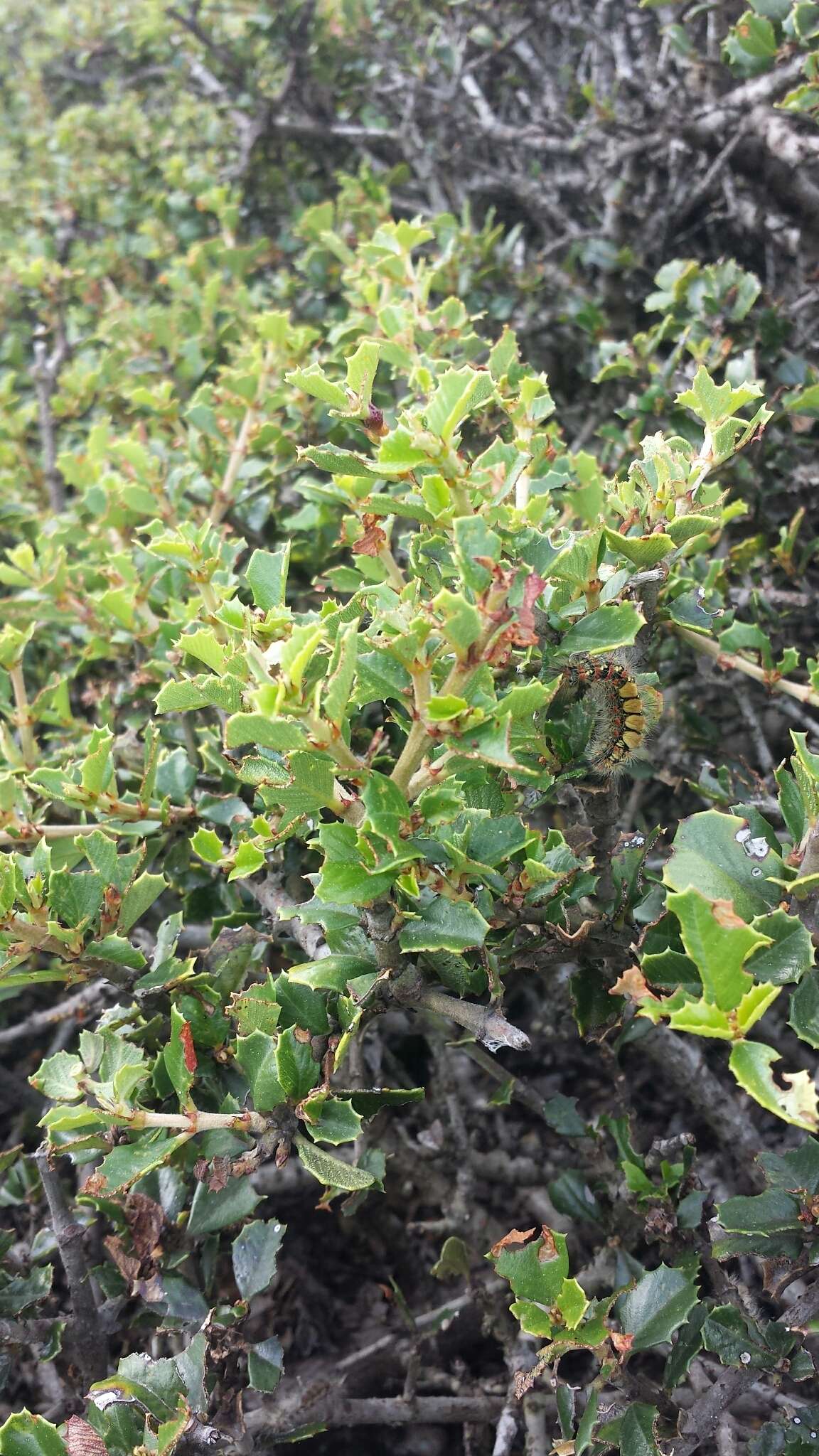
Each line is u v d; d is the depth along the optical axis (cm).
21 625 49
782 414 44
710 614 32
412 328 37
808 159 47
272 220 78
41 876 29
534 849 25
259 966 32
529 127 64
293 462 46
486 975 27
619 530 29
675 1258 31
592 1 68
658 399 42
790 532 41
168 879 36
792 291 54
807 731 45
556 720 27
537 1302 23
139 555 45
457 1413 35
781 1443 27
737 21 52
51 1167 31
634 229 57
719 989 19
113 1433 25
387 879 20
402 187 73
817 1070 43
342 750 19
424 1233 44
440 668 21
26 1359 41
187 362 56
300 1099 24
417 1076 49
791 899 23
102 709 39
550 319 57
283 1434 31
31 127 94
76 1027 48
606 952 29
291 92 72
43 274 67
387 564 25
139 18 82
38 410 67
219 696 22
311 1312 43
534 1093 36
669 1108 47
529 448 29
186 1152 29
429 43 65
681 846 23
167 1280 29
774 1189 25
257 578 22
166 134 83
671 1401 27
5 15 99
